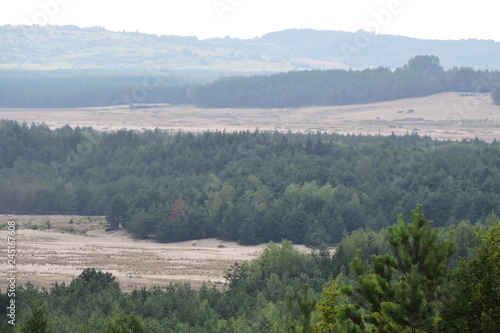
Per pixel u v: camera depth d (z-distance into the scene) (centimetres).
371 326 9744
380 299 9550
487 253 9644
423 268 9500
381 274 9694
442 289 9500
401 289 9281
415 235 9550
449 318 9338
